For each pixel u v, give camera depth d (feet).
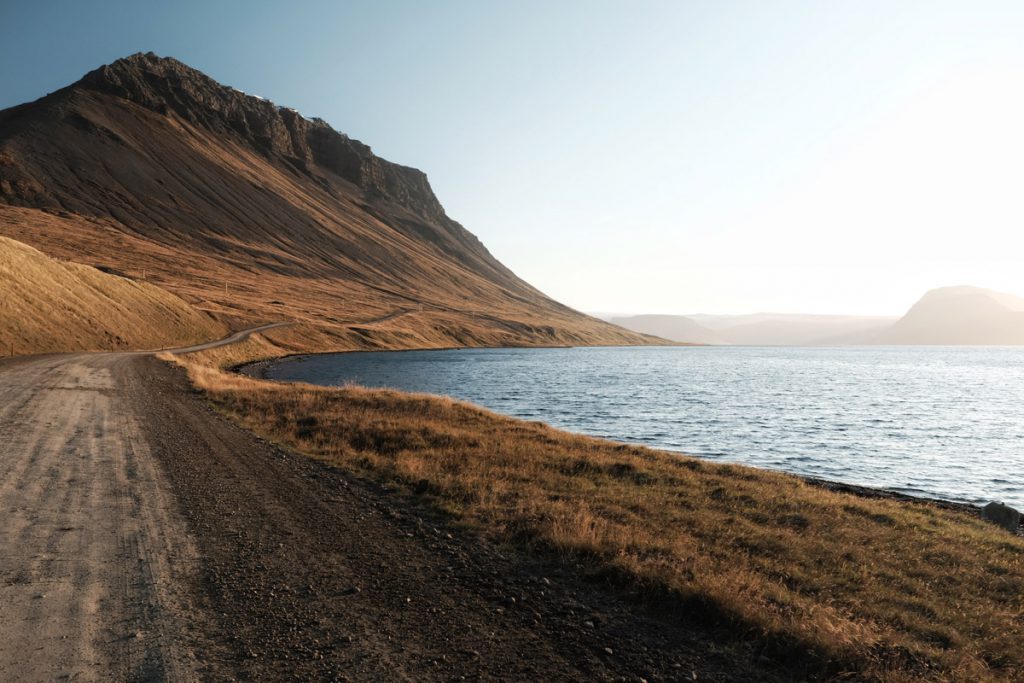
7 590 22.97
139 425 63.67
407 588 26.37
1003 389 274.36
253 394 97.30
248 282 591.78
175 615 22.06
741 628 23.65
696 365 449.06
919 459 108.58
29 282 178.91
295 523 34.68
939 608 29.43
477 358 454.40
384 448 62.69
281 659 19.42
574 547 31.89
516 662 20.40
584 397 194.39
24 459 44.24
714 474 63.57
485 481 47.93
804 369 423.64
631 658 21.27
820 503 51.31
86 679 17.44
